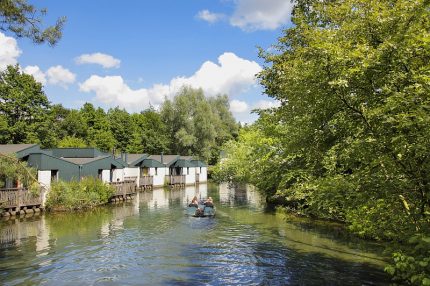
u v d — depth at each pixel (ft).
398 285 32.65
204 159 204.23
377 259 40.81
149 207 92.53
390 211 25.26
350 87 23.58
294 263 40.63
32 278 37.19
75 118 199.93
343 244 48.14
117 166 124.16
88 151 118.73
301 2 58.85
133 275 38.04
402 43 21.38
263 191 102.89
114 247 49.98
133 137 224.33
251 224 65.82
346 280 34.55
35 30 35.01
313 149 32.65
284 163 72.28
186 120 201.26
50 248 49.42
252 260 42.57
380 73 22.80
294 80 30.07
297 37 50.37
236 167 144.05
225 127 232.53
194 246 50.03
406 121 20.20
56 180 92.53
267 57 65.46
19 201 77.77
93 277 37.50
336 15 27.27
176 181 167.94
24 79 148.66
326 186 33.91
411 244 24.97
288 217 71.87
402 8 22.74
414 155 21.68
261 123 77.30
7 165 68.13
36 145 94.12
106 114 231.50
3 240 54.54
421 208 22.82
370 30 24.44
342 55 22.56
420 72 22.03
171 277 37.37
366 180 25.02
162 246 50.34
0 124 137.28
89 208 89.51
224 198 111.96
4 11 32.71
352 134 27.76
